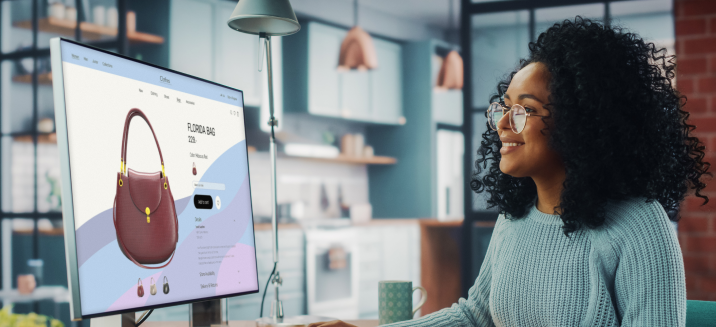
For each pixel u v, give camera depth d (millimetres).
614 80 791
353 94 5660
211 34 4508
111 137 779
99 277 731
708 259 2574
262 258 4367
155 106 868
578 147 792
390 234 5398
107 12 4020
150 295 807
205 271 918
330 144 5711
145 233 811
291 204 5109
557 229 867
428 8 5977
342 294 4953
